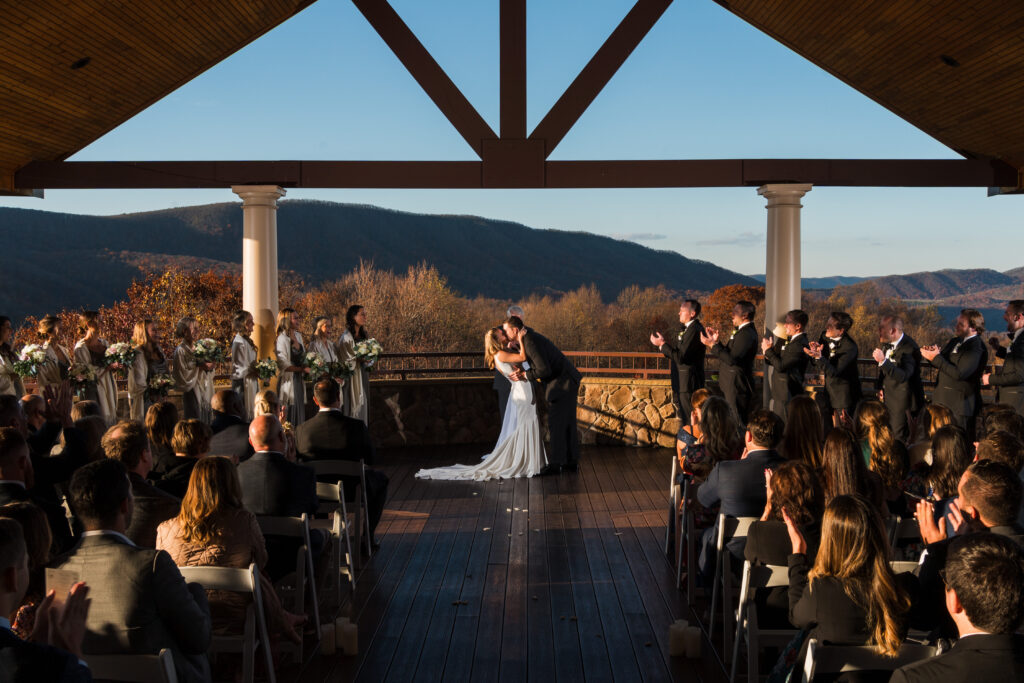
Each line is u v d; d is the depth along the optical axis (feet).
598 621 13.76
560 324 91.25
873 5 22.68
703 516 14.89
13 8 19.60
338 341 27.94
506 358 25.68
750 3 25.95
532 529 19.61
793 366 24.43
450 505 22.03
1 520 5.83
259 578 10.08
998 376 22.15
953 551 5.63
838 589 7.84
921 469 13.16
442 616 13.97
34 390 26.07
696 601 14.67
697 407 16.84
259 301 26.91
